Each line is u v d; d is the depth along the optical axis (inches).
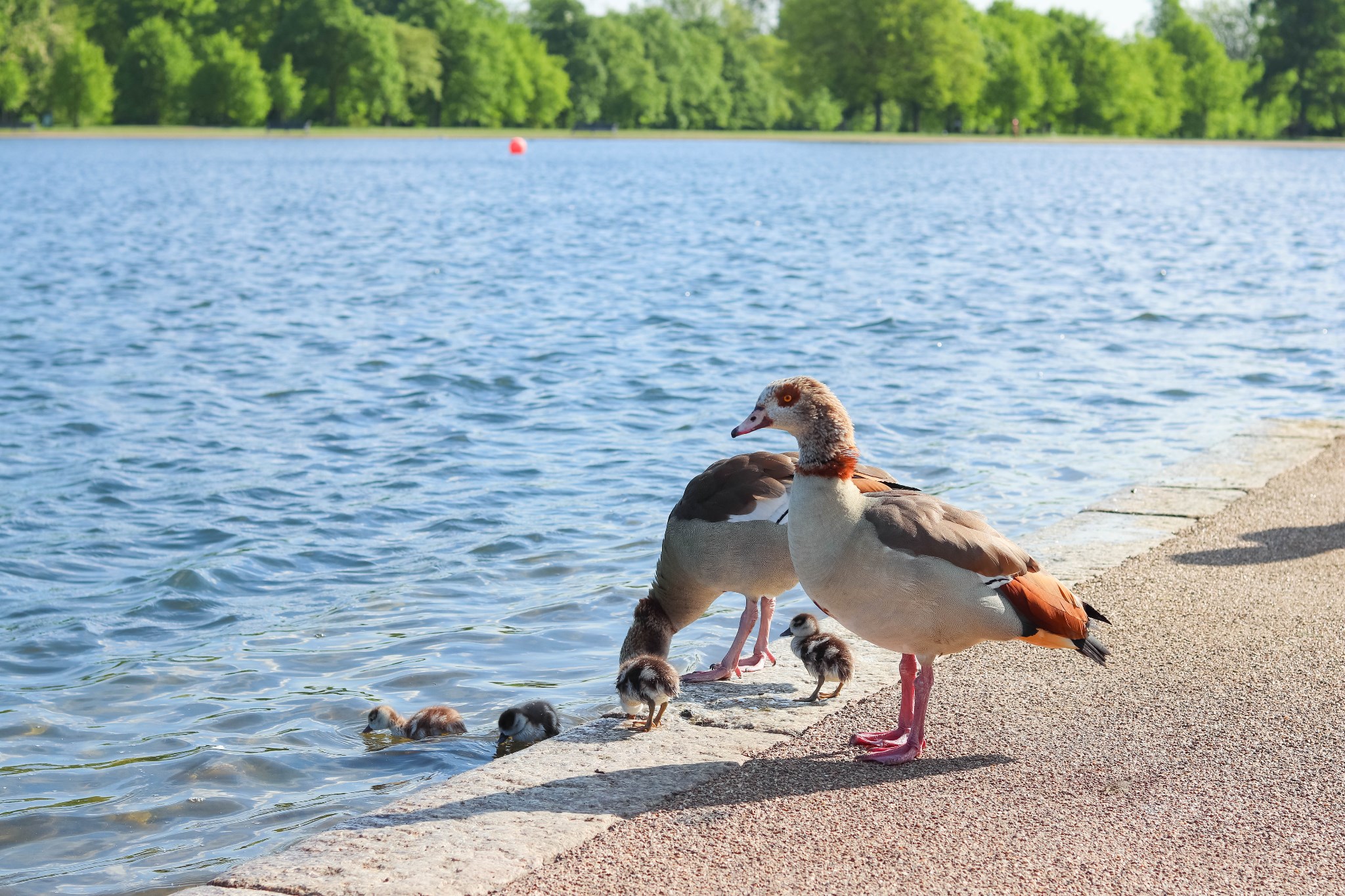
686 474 537.3
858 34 5580.7
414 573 414.0
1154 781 226.8
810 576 239.5
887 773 233.8
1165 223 1978.3
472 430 626.5
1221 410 648.4
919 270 1350.9
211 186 2817.4
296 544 447.8
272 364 806.5
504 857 201.3
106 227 1876.2
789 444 593.0
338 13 5693.9
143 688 322.3
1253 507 419.2
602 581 400.8
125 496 510.6
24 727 296.8
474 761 277.6
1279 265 1373.0
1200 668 281.6
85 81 5511.8
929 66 5511.8
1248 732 247.0
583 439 605.6
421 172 3454.7
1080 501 474.6
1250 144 6003.9
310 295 1152.2
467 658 339.9
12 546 446.6
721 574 289.7
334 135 5812.0
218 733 294.0
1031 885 191.3
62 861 234.5
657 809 219.5
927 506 239.9
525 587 397.7
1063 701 265.1
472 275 1302.9
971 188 2901.1
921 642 236.5
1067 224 1952.5
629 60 6678.2
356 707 308.2
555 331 939.3
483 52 6269.7
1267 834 206.7
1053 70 6259.8
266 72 5851.4
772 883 192.4
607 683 320.2
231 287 1208.8
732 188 2861.7
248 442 603.5
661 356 833.5
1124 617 315.6
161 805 257.6
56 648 352.2
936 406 661.9
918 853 201.6
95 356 838.5
